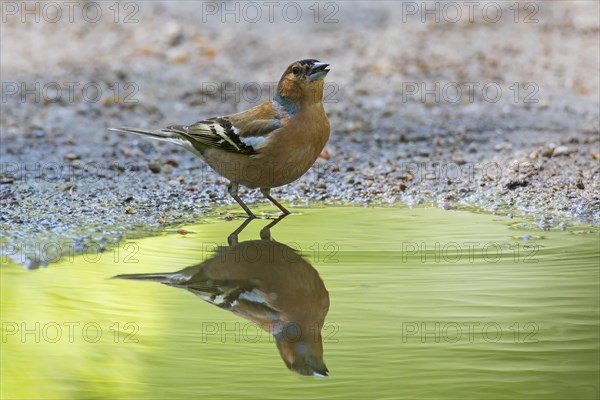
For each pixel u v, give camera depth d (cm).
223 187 1409
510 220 1211
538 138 1609
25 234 1152
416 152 1562
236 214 1266
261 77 1984
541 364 755
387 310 882
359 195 1364
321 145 1216
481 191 1348
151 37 2159
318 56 2091
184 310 895
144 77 1969
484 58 2069
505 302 896
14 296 929
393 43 2147
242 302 919
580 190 1312
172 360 787
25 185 1390
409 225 1191
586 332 823
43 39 2156
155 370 774
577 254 1039
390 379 737
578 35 2180
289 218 1240
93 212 1262
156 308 901
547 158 1473
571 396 703
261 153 1197
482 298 909
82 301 916
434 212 1262
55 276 989
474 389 719
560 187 1330
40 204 1296
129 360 793
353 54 2100
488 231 1152
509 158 1489
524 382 726
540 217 1222
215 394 720
